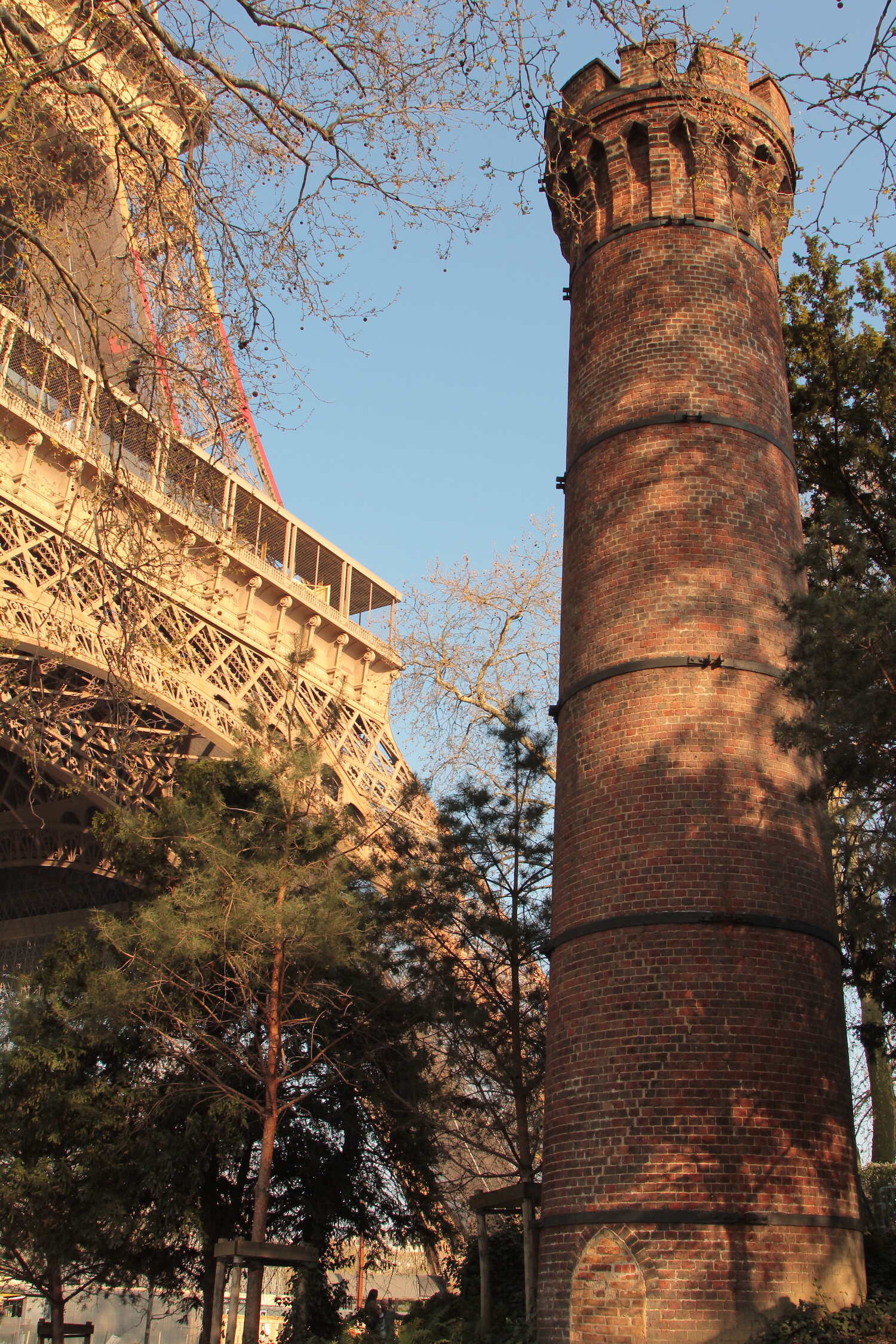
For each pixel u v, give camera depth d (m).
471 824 27.67
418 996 27.77
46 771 48.72
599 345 21.80
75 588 32.62
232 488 38.81
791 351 30.09
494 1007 26.50
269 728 29.61
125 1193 25.70
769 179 22.86
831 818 16.58
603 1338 15.38
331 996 26.86
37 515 39.78
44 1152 26.58
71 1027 27.47
